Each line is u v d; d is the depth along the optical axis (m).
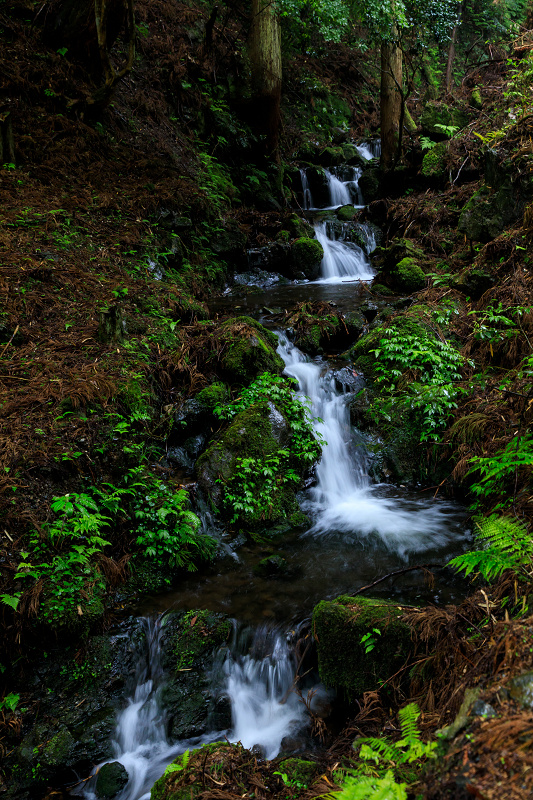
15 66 9.78
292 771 2.75
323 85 18.38
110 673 3.85
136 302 7.04
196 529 4.84
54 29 10.66
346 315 7.75
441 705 2.68
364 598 3.83
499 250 7.53
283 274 10.80
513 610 2.86
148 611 4.23
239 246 10.41
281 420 5.81
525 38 11.99
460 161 11.60
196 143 12.51
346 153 16.06
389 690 3.32
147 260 8.31
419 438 5.89
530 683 1.83
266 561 4.67
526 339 5.96
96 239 8.13
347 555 4.78
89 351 5.82
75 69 10.76
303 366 6.86
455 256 8.84
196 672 3.86
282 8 11.55
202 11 15.57
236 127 13.36
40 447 4.52
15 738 3.48
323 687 3.73
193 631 4.02
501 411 5.34
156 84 12.65
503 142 8.48
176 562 4.59
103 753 3.51
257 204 12.82
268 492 5.38
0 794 3.24
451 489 5.52
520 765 1.54
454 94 15.23
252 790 2.66
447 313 7.11
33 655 3.77
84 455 4.66
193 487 5.19
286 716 3.63
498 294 6.99
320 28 10.84
